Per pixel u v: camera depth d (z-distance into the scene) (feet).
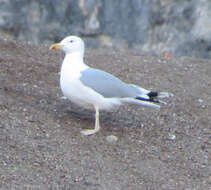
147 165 33.86
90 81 35.83
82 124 37.83
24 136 34.45
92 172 31.96
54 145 34.09
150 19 67.67
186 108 43.11
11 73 44.04
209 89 47.80
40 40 67.82
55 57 50.08
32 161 32.12
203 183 32.86
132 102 36.73
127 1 67.77
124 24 67.82
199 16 66.64
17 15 67.87
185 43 66.54
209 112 42.91
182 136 38.37
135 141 36.65
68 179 30.94
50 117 37.83
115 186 30.96
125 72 49.06
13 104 38.34
